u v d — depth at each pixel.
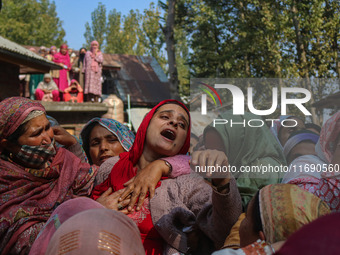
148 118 1.66
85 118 9.77
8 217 1.51
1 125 1.60
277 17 12.83
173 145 1.60
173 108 1.65
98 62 13.60
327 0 10.95
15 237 1.48
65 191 1.68
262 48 13.83
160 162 1.55
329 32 10.45
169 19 13.70
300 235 0.51
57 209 1.17
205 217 1.41
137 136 1.66
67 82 14.27
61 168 1.72
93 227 0.89
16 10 31.86
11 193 1.57
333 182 1.13
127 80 21.19
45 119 1.68
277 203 0.92
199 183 1.50
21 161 1.66
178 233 1.44
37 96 12.15
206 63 16.27
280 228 0.89
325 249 0.47
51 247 0.89
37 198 1.61
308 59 8.51
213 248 1.46
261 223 0.93
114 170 1.65
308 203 0.91
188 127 1.67
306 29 11.42
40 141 1.63
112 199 1.47
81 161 1.97
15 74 9.48
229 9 15.70
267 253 0.85
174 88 13.53
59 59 14.33
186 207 1.48
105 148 2.25
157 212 1.48
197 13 16.20
